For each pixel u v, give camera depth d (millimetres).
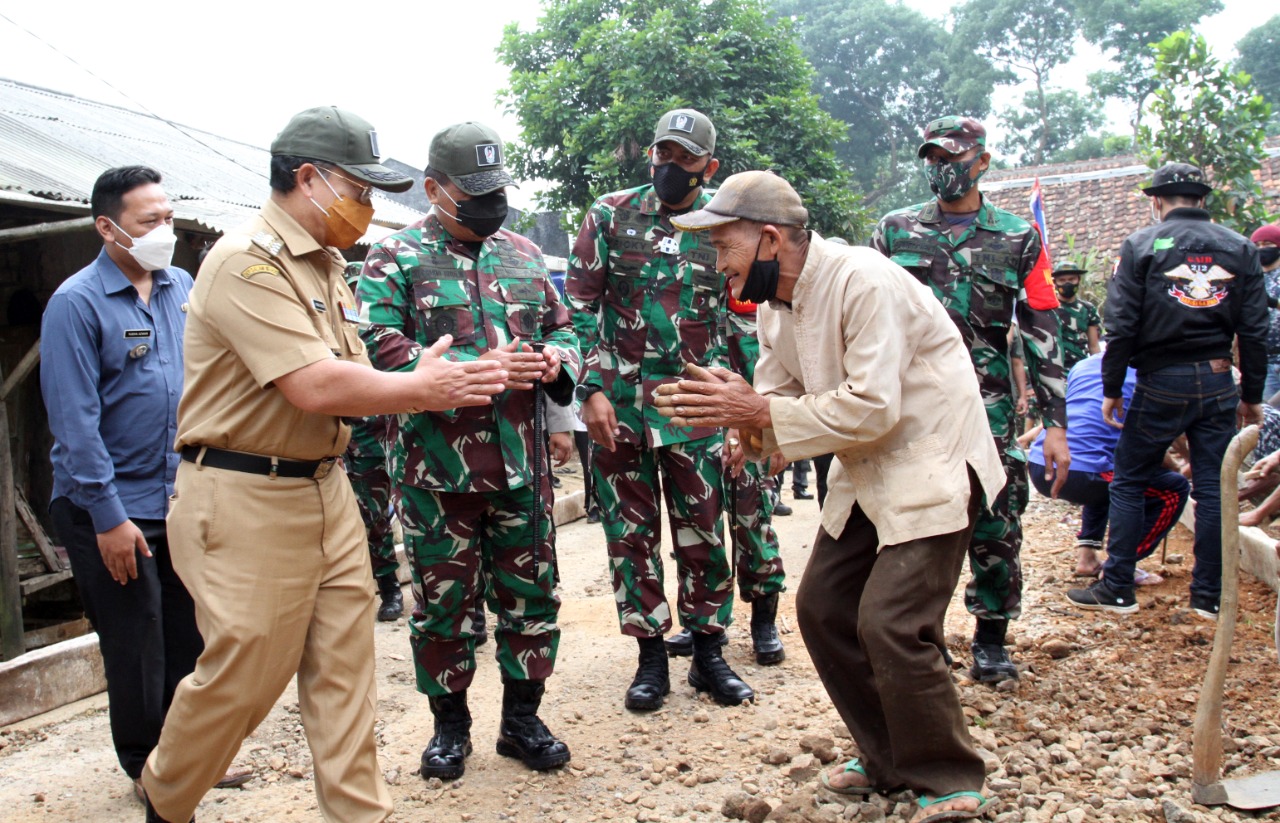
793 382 3352
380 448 5750
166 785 2809
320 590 2910
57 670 4668
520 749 3826
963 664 4582
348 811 2812
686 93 12977
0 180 6168
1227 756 3480
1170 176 5258
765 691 4457
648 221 4324
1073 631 5031
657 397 3125
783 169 13547
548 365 3566
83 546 3537
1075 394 6113
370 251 3766
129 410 3604
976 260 4320
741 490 4645
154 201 3580
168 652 3770
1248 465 6066
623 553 4387
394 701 4648
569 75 13383
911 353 3100
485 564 3902
